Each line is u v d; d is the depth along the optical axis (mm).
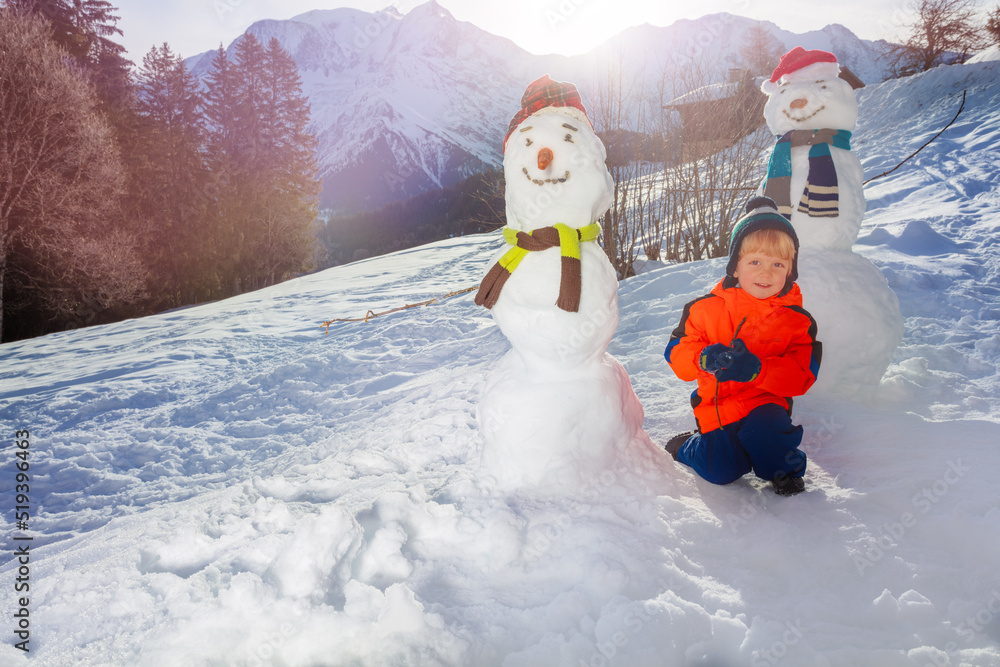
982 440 2314
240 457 4043
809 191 2975
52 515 3400
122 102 31906
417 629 1566
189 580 1816
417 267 15445
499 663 1506
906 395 2943
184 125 38844
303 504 2322
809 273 2893
